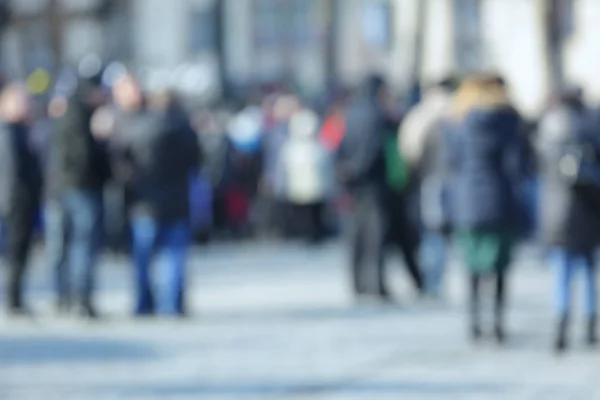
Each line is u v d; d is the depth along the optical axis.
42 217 37.44
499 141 24.64
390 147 31.89
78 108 27.75
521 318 28.61
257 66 91.69
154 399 19.64
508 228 24.70
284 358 23.36
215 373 21.84
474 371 22.02
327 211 52.66
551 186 23.86
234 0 91.75
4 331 27.09
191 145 28.28
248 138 50.47
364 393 19.95
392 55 56.59
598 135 23.80
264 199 50.50
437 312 29.78
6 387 20.78
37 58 76.12
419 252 32.72
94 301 32.06
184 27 95.62
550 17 54.38
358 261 32.06
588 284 24.25
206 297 32.94
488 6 54.56
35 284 35.91
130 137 28.28
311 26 90.81
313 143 47.75
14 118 28.58
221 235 51.03
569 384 20.72
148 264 28.72
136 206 28.47
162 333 26.53
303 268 40.31
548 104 33.44
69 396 19.98
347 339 25.64
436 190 31.86
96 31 85.75
